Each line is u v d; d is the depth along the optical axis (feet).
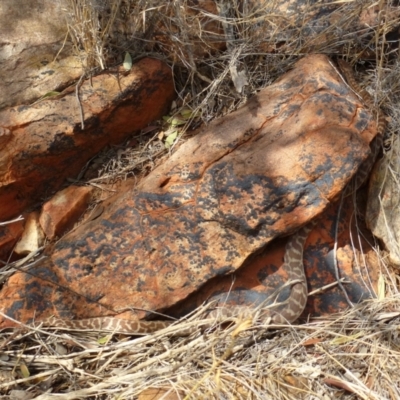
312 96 4.04
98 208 4.04
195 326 3.62
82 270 3.75
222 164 3.86
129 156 4.33
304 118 3.95
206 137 4.07
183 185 3.88
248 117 4.12
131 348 3.56
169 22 4.25
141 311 3.69
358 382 3.29
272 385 3.28
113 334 3.64
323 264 3.90
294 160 3.80
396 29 4.62
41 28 4.24
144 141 4.40
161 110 4.46
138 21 4.15
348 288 3.85
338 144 3.80
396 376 3.34
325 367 3.43
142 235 3.79
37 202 4.17
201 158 3.95
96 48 4.09
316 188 3.72
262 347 3.56
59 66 4.17
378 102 4.39
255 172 3.78
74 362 3.49
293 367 3.42
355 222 4.07
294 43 4.57
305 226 3.86
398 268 3.90
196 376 3.34
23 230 4.09
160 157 4.34
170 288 3.71
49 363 3.48
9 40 4.14
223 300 3.78
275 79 4.58
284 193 3.72
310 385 3.34
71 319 3.67
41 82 4.10
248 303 3.77
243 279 3.83
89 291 3.72
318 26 4.57
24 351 3.56
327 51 4.62
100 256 3.77
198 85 4.56
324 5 4.46
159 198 3.86
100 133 4.19
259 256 3.87
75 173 4.25
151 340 3.56
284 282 3.81
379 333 3.54
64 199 4.12
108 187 4.21
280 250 3.90
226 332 3.49
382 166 4.10
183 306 3.78
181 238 3.77
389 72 4.53
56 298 3.71
